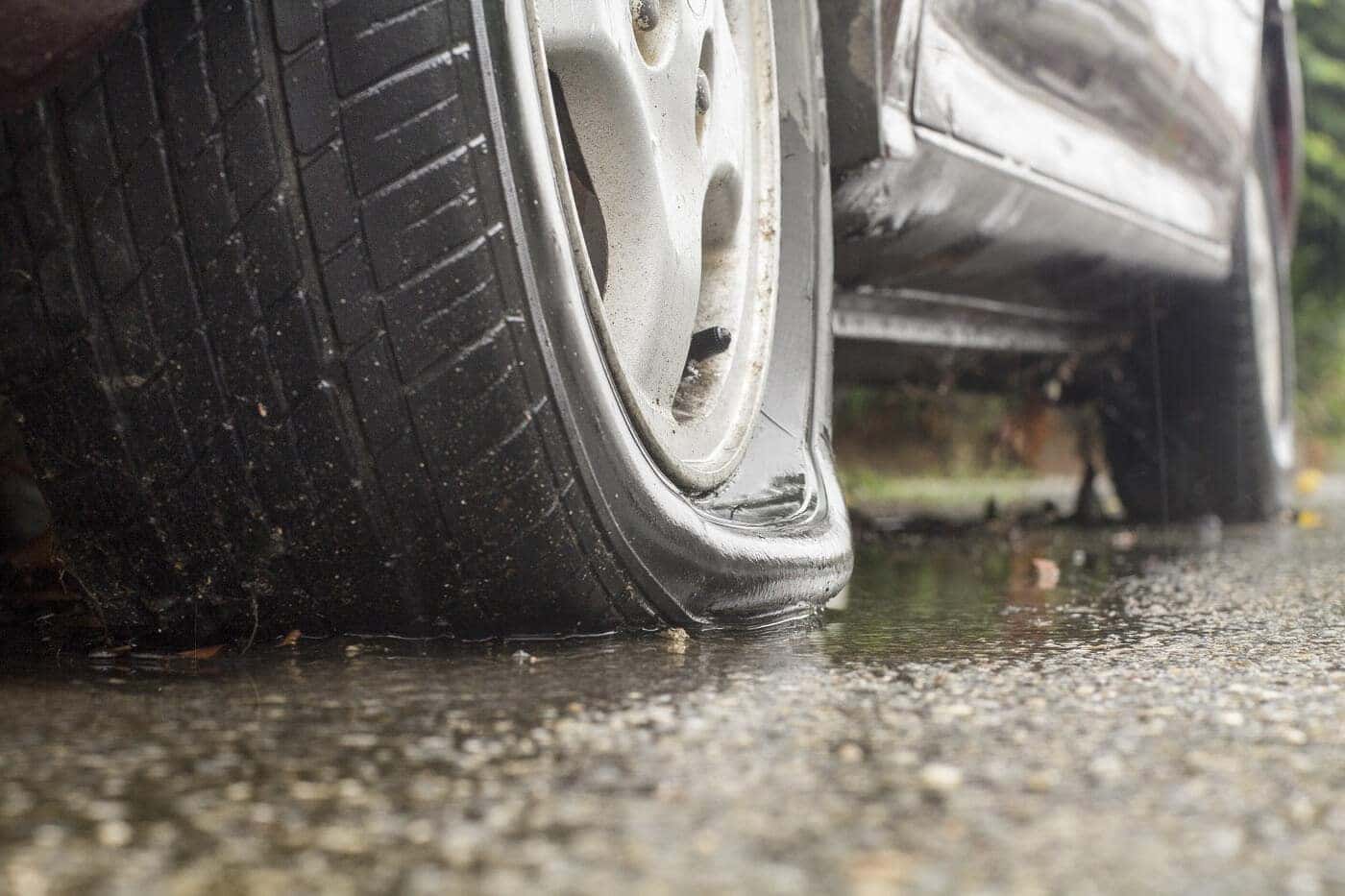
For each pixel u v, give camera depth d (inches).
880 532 108.2
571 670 38.2
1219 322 109.9
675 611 43.8
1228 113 98.7
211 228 37.1
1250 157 109.7
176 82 36.7
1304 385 299.7
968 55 65.9
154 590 41.0
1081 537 103.5
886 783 26.8
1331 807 25.9
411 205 36.8
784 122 57.0
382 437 38.1
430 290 37.1
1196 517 115.8
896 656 42.5
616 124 44.1
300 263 37.1
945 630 49.6
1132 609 57.2
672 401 48.4
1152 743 30.5
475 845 22.9
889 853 22.8
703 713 32.9
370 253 37.0
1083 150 78.4
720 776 27.2
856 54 58.2
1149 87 85.5
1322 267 259.1
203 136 36.8
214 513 39.5
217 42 36.6
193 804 25.0
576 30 41.5
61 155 37.4
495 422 38.0
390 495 38.8
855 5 57.7
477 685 36.1
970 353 96.5
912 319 81.5
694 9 48.9
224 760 28.1
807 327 57.9
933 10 62.3
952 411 192.7
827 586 52.5
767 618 49.1
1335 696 36.4
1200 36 92.0
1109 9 78.1
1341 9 253.3
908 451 194.2
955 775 27.5
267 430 38.3
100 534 40.4
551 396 38.3
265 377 37.9
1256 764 28.8
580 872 21.7
